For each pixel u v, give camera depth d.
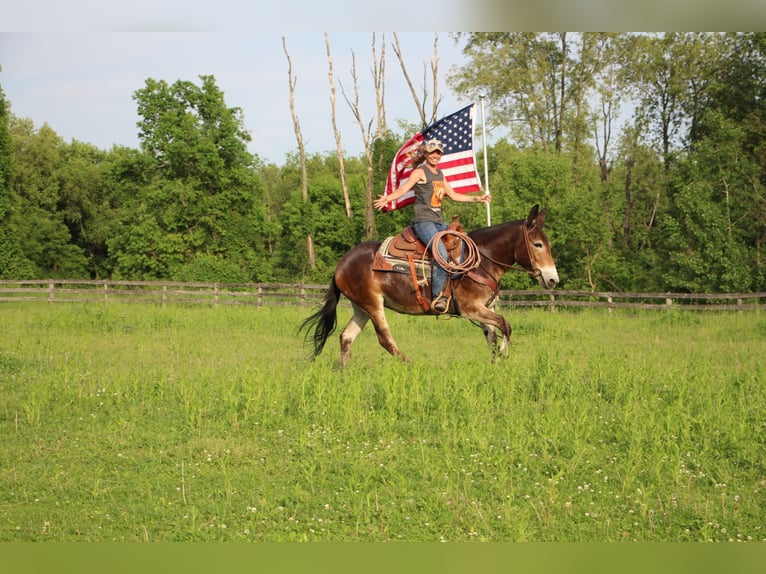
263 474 7.71
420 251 12.25
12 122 79.00
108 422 9.66
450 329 20.05
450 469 7.69
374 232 47.19
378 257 12.46
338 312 26.36
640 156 53.56
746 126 43.09
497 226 12.65
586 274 43.06
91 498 7.12
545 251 12.33
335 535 6.32
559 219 41.97
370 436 9.02
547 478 7.52
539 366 11.75
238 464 8.06
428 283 12.20
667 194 45.53
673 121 52.25
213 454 8.34
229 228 51.16
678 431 8.84
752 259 38.81
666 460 7.78
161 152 51.41
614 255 43.69
